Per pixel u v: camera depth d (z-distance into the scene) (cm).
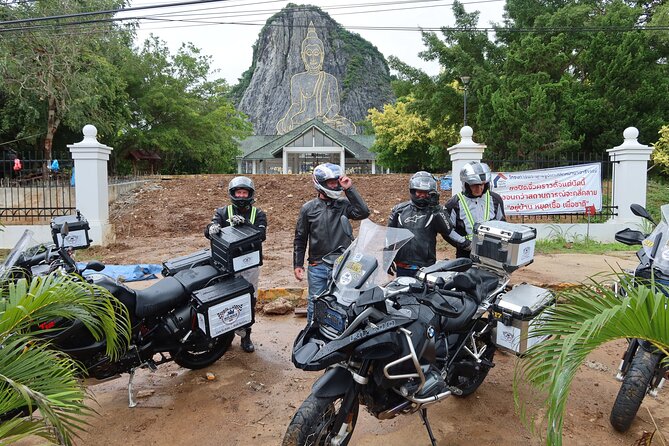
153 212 1388
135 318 410
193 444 352
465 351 389
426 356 312
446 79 2284
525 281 716
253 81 9262
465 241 462
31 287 272
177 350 439
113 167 2591
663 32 1762
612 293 242
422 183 452
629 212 1038
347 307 302
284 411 399
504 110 1639
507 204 1048
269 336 567
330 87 7588
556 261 867
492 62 2288
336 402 325
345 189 477
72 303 285
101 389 442
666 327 218
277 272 815
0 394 235
